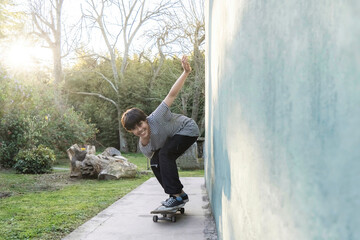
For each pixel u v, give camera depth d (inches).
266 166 33.8
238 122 50.9
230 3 60.7
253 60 39.8
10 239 94.6
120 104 813.9
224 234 72.6
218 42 89.5
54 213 128.9
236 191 53.5
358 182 16.3
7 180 252.4
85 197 169.3
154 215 113.0
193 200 148.9
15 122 371.9
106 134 845.8
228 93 63.6
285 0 27.8
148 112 823.7
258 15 37.4
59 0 793.6
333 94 19.0
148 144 112.0
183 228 101.0
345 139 17.6
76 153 279.4
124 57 889.5
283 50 28.4
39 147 326.6
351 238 17.0
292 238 25.9
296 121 25.0
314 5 21.8
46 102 485.1
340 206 18.2
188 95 645.9
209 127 147.8
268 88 33.2
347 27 17.4
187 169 380.8
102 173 263.1
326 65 20.0
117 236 93.0
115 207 132.3
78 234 95.0
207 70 171.0
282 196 28.4
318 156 21.1
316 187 21.4
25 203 152.2
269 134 32.8
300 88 24.3
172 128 109.0
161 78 808.9
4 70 245.6
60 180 262.4
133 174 277.3
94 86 894.4
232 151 58.2
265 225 33.9
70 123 503.5
